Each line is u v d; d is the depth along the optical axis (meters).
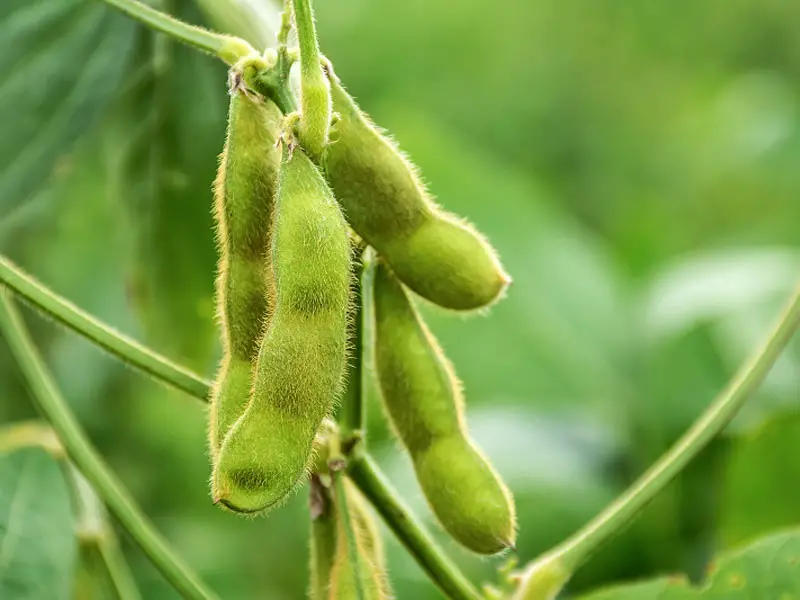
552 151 0.92
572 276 0.57
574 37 0.96
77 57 0.40
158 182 0.43
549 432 0.52
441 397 0.34
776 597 0.36
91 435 0.60
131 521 0.35
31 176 0.40
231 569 0.55
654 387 0.54
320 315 0.31
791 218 0.77
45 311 0.34
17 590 0.37
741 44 0.98
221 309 0.33
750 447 0.42
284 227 0.31
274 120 0.32
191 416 0.60
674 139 0.92
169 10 0.40
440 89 0.90
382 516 0.34
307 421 0.31
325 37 0.88
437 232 0.33
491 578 0.47
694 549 0.49
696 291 0.55
